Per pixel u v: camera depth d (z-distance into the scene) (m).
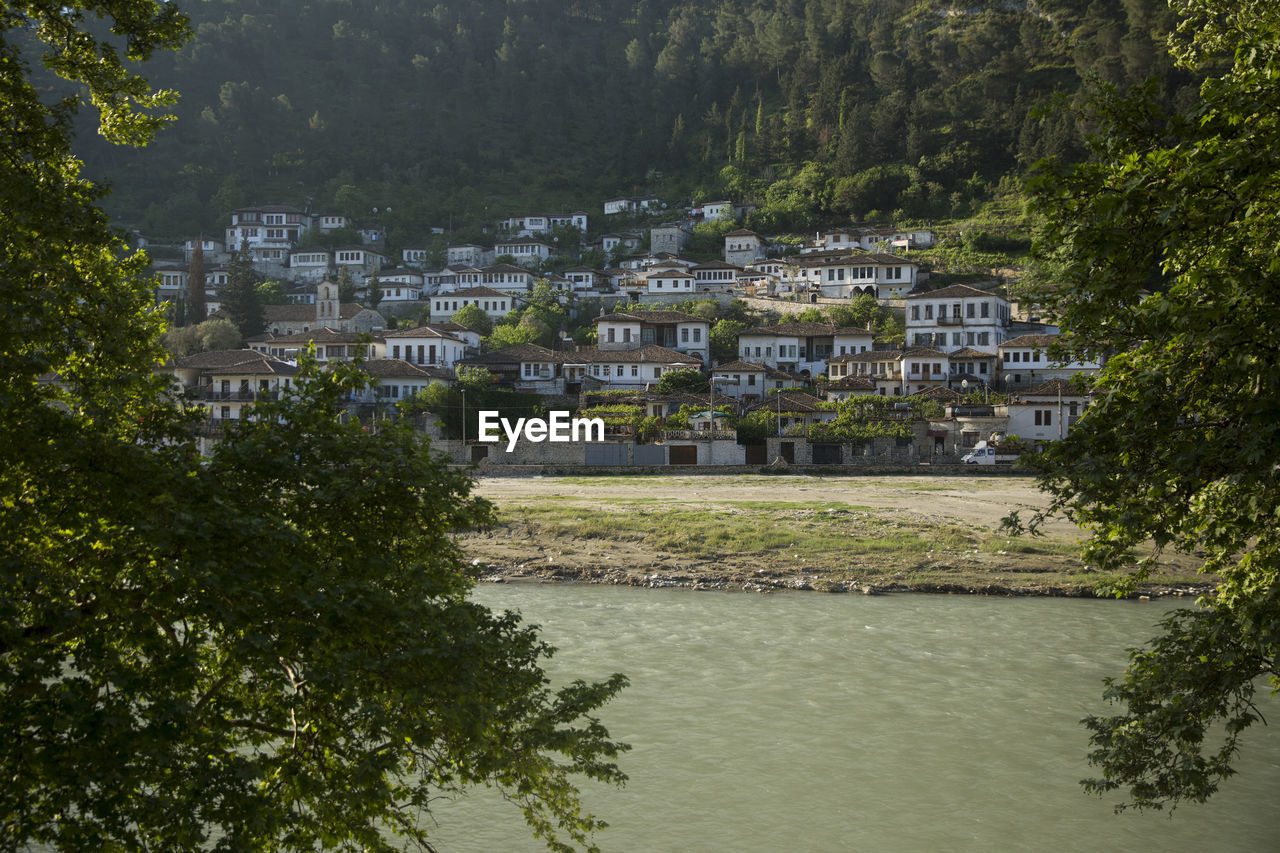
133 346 13.09
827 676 29.66
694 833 19.25
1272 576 13.75
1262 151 11.36
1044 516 14.38
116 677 10.20
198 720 11.30
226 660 12.77
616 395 104.44
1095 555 14.80
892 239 171.25
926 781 21.75
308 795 11.59
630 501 66.06
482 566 15.10
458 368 114.38
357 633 11.89
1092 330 13.59
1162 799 20.77
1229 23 19.02
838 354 123.12
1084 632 35.59
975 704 26.98
